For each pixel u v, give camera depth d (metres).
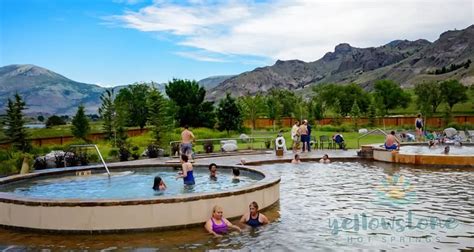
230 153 27.11
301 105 73.00
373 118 64.94
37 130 44.62
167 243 8.62
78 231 9.35
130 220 9.36
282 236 9.01
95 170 17.14
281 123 66.38
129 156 24.80
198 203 9.81
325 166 21.00
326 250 8.03
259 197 11.16
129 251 8.17
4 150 25.53
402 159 21.64
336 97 111.69
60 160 21.55
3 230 9.84
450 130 36.00
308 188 14.80
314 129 55.69
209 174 15.89
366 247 8.20
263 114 67.31
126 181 15.17
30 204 9.62
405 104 122.25
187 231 9.48
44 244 8.71
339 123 66.81
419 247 8.18
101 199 9.50
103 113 37.59
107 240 8.89
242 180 14.45
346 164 21.83
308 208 11.66
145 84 67.06
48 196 12.57
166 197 9.65
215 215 9.67
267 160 22.41
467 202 12.26
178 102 52.31
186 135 21.53
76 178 15.89
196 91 53.44
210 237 9.00
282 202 12.47
